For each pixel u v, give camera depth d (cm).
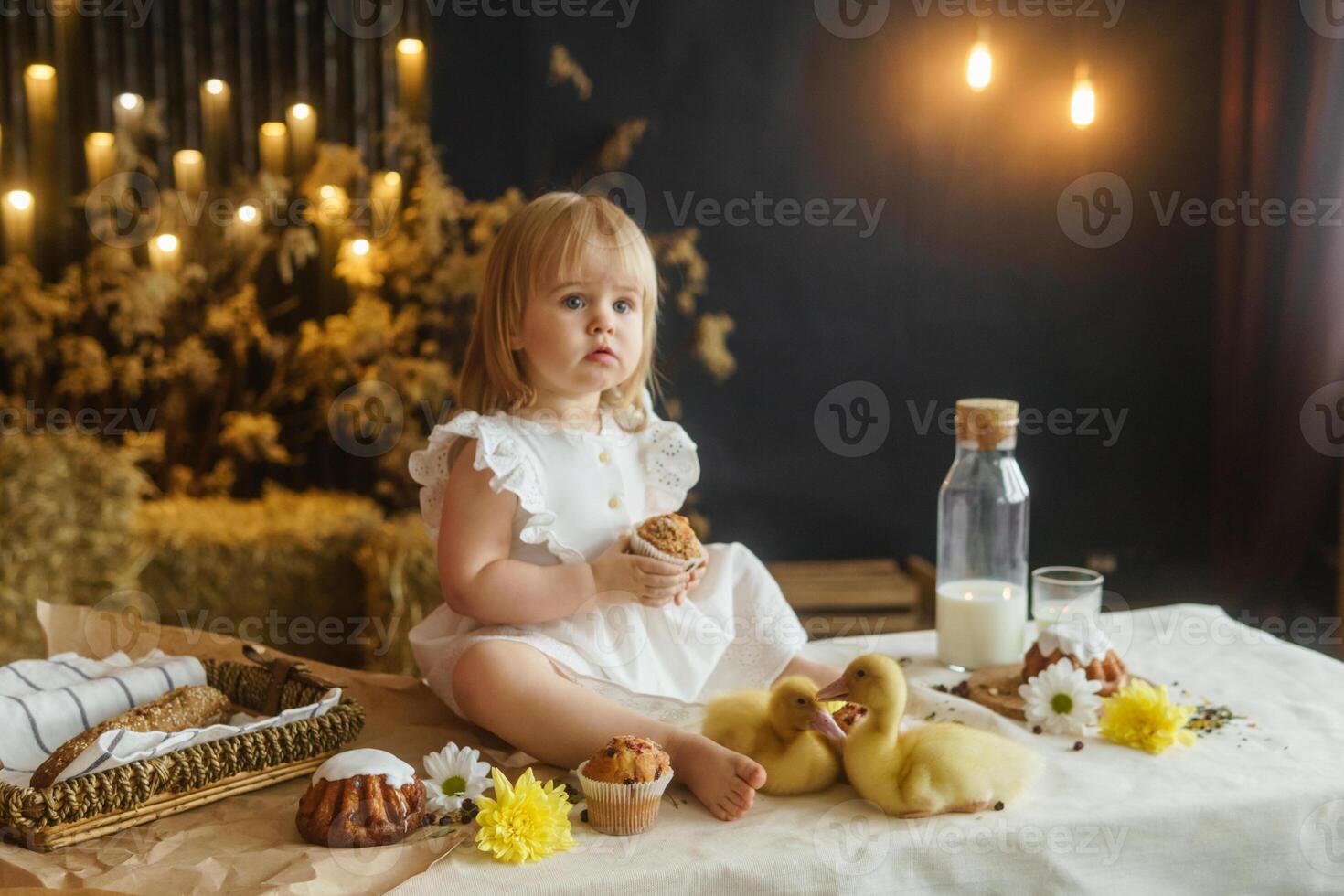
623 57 304
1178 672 148
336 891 94
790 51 308
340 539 269
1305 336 266
